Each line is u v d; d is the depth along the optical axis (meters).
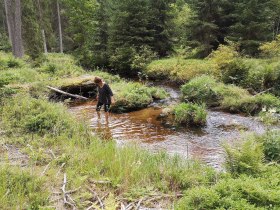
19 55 21.67
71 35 39.25
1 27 40.94
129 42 21.28
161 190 4.61
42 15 35.28
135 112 11.00
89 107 11.71
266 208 3.42
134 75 20.94
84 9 28.34
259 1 18.08
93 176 4.91
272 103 10.45
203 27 18.53
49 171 4.98
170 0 21.78
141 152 6.03
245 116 10.12
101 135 8.03
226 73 13.41
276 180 4.02
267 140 5.66
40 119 7.27
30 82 13.01
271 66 12.52
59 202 4.15
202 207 3.49
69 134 7.08
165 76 17.64
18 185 4.34
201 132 8.64
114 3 24.12
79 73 16.75
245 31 17.91
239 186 3.78
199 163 5.72
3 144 6.16
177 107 9.85
